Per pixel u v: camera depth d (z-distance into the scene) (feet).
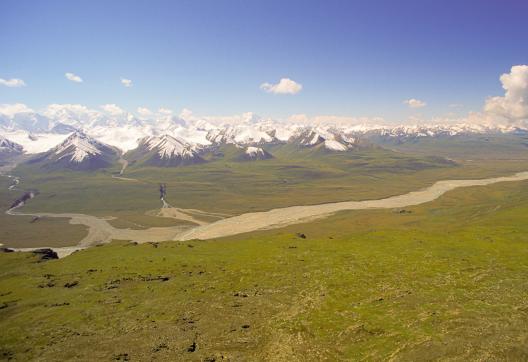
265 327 195.00
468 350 151.64
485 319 179.11
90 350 176.96
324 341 173.58
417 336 167.73
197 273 300.40
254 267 306.76
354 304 214.48
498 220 546.26
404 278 253.44
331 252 341.82
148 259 347.56
